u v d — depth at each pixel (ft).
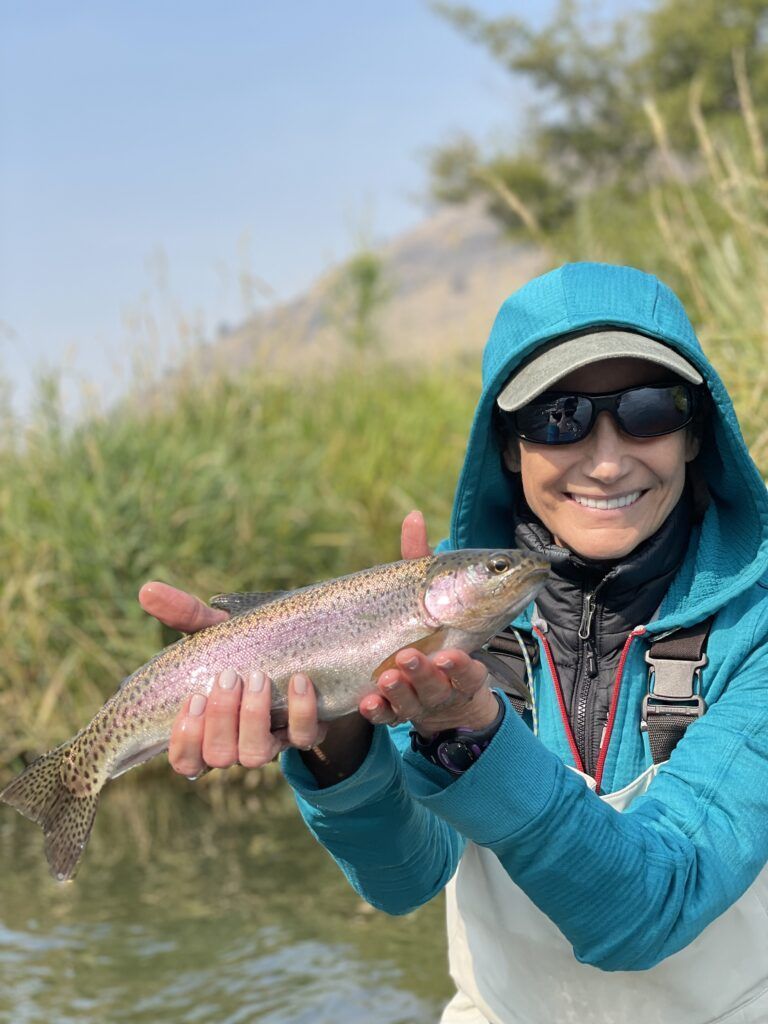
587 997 7.88
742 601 7.91
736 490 7.91
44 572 24.66
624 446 7.81
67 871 7.60
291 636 7.00
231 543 26.02
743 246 19.93
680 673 7.83
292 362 35.06
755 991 7.69
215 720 6.70
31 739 23.40
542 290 8.14
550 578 8.27
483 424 8.50
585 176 79.25
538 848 6.69
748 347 17.51
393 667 6.77
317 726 6.89
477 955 8.41
